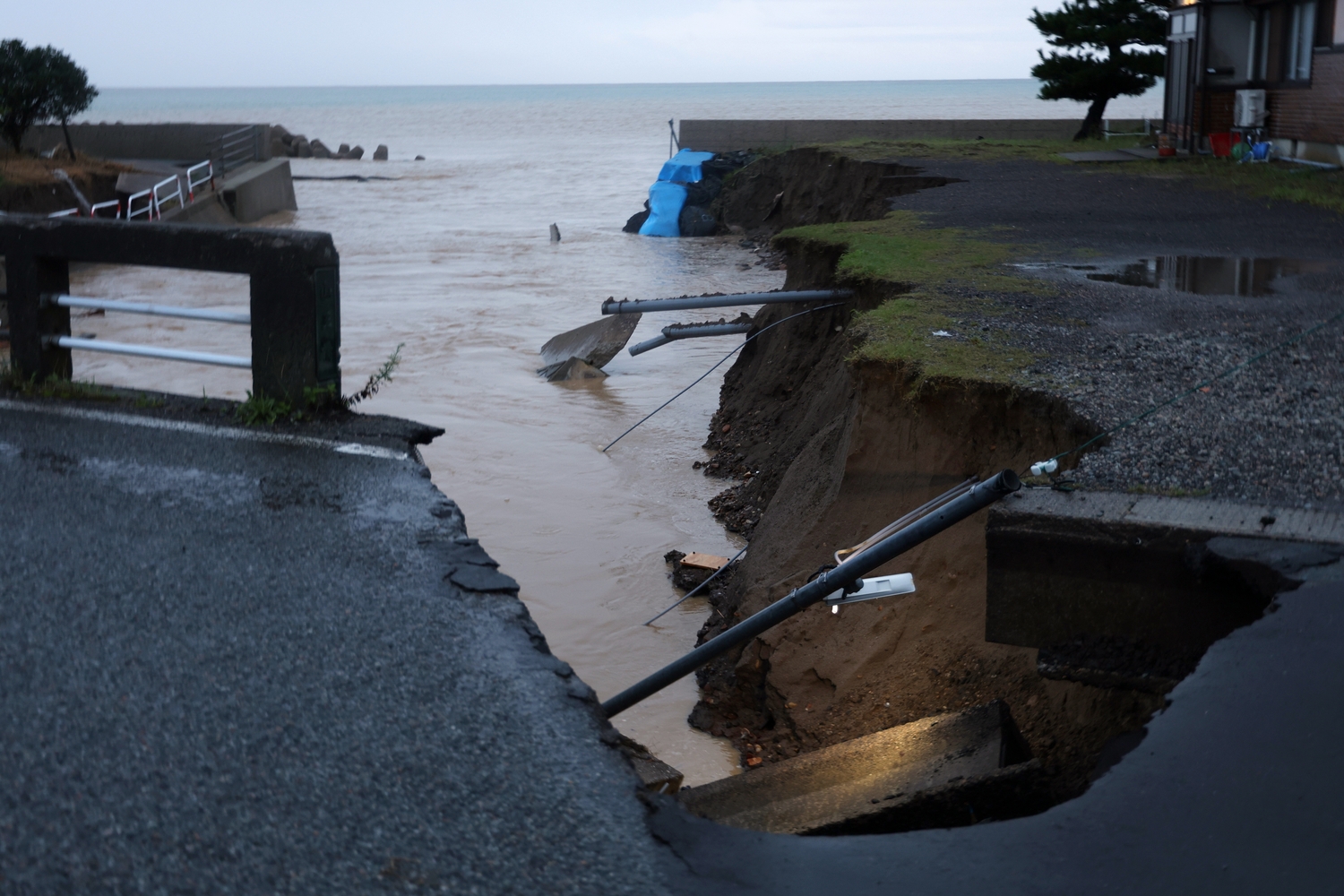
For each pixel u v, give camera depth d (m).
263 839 2.82
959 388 7.50
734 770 7.06
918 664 6.89
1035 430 7.09
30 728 3.28
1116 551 4.64
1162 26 31.97
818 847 2.95
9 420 6.56
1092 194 18.39
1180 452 5.75
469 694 3.61
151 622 4.01
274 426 6.50
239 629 3.98
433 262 30.89
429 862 2.77
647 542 10.72
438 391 16.50
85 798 2.95
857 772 4.73
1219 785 3.12
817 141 46.12
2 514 5.05
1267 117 22.88
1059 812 3.07
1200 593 4.52
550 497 11.95
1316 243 13.05
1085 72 32.44
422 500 5.40
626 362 18.64
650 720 7.67
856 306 11.59
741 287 26.38
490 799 3.05
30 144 50.62
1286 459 5.57
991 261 12.04
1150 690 4.53
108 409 6.82
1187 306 9.56
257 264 6.51
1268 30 22.97
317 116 178.12
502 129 131.12
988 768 4.24
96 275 29.03
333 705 3.49
